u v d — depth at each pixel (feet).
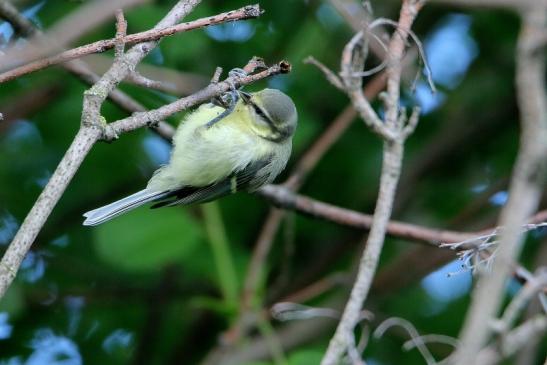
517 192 15.21
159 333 43.50
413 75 36.14
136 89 37.32
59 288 42.78
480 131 45.70
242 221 44.06
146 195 30.17
